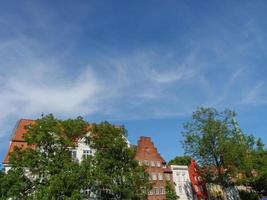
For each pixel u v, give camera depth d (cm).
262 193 7756
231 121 6525
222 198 8175
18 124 5162
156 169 6712
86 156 4122
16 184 3403
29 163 3506
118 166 3997
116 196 3931
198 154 6328
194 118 6519
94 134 4209
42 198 3156
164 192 6606
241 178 6938
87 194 3894
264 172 6925
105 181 3731
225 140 6181
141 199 3909
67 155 3788
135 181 3928
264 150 7444
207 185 8031
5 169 4484
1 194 3416
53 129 3753
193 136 6397
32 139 3703
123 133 4331
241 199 8262
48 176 3569
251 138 6594
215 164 6272
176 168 7331
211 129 6266
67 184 3350
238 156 6131
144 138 6906
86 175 3631
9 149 4700
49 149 3747
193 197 7388
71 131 3947
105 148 4100
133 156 4150
